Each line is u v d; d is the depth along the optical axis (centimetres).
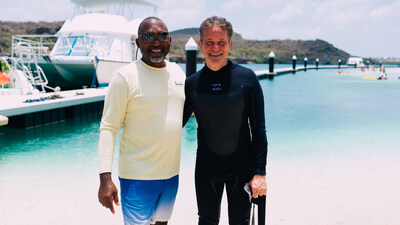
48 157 633
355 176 495
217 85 203
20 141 784
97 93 1216
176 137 204
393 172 513
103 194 187
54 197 418
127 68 194
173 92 201
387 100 1627
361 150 664
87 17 1576
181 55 13575
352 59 8231
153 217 211
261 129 201
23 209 379
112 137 193
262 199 202
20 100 973
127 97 192
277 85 2586
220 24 196
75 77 1488
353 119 1079
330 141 754
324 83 2797
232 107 202
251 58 13788
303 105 1455
